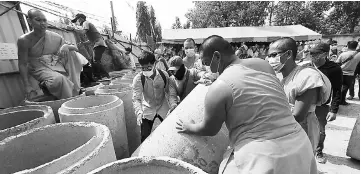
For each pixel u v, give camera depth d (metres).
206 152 1.85
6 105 3.64
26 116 2.43
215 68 1.69
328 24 29.44
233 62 1.61
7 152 1.58
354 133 3.19
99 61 6.09
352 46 5.99
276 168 1.28
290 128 1.44
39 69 3.17
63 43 3.54
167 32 18.88
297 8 27.09
